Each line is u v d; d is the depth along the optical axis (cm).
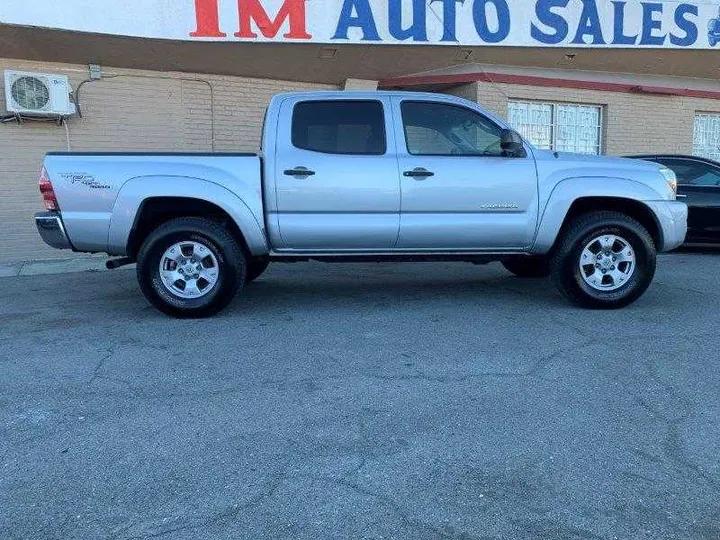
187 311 613
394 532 283
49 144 1006
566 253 631
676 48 1267
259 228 606
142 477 328
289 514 296
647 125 1339
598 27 1205
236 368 483
